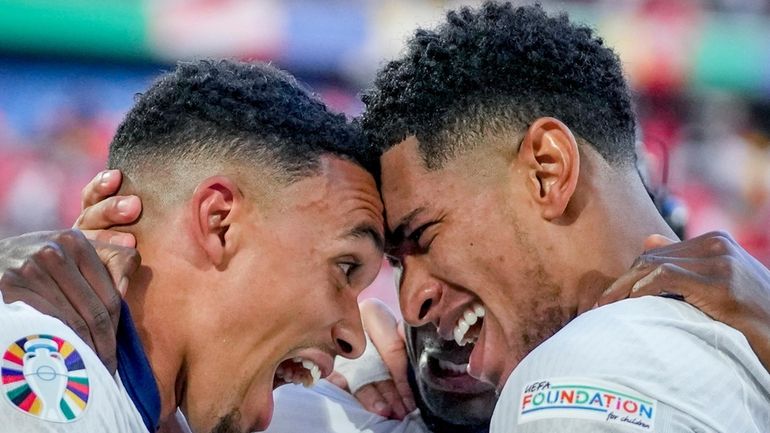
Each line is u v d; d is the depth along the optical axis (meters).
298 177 5.30
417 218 5.49
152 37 18.23
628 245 5.38
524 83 5.41
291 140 5.33
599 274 5.30
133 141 5.39
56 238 4.70
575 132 5.40
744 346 4.62
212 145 5.25
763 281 4.88
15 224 16.98
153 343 5.12
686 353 4.50
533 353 4.65
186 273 5.18
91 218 5.21
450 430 6.59
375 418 6.72
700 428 4.31
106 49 18.06
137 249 5.19
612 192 5.43
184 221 5.18
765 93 19.52
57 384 4.09
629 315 4.64
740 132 19.39
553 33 5.55
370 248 5.52
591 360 4.42
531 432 4.39
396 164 5.54
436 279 5.64
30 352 4.10
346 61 18.59
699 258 4.93
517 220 5.35
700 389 4.41
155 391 4.84
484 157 5.37
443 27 5.68
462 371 6.32
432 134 5.42
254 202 5.25
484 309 5.61
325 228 5.36
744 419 4.45
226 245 5.22
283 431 6.52
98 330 4.63
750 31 19.58
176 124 5.30
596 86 5.54
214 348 5.25
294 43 18.50
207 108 5.31
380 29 18.66
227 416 5.40
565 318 5.38
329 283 5.45
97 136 17.75
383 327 6.98
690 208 18.86
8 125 17.44
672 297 4.86
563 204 5.25
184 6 18.38
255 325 5.30
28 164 17.31
